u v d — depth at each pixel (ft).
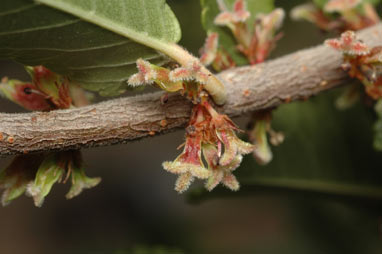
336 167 0.38
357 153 0.38
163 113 0.31
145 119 0.31
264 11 0.35
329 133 0.38
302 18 0.37
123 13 0.30
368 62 0.32
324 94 0.38
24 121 0.30
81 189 0.31
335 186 0.38
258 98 0.33
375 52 0.32
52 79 0.31
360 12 0.36
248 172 0.38
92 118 0.31
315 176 0.38
